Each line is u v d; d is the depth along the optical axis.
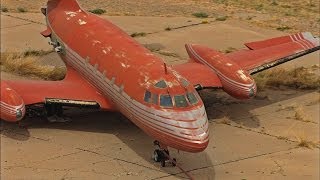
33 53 93.62
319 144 58.00
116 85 55.88
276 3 156.88
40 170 50.50
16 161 52.34
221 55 67.00
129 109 53.50
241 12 139.50
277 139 59.25
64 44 69.25
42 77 80.75
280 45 75.06
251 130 61.66
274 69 83.19
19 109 54.44
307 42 75.25
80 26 68.69
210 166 52.03
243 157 54.38
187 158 53.62
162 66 54.28
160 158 52.09
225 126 62.78
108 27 67.50
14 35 106.44
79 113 65.75
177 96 49.56
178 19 125.88
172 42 104.88
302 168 52.09
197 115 48.59
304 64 89.25
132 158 53.41
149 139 58.28
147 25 118.81
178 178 49.25
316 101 71.81
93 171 50.41
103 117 64.56
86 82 63.91
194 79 63.19
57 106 63.22
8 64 83.25
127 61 56.69
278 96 73.94
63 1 75.75
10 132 59.34
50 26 76.25
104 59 59.72
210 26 118.56
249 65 68.69
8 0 142.62
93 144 56.69
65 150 55.09
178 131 47.16
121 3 147.88
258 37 110.00
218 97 73.31
